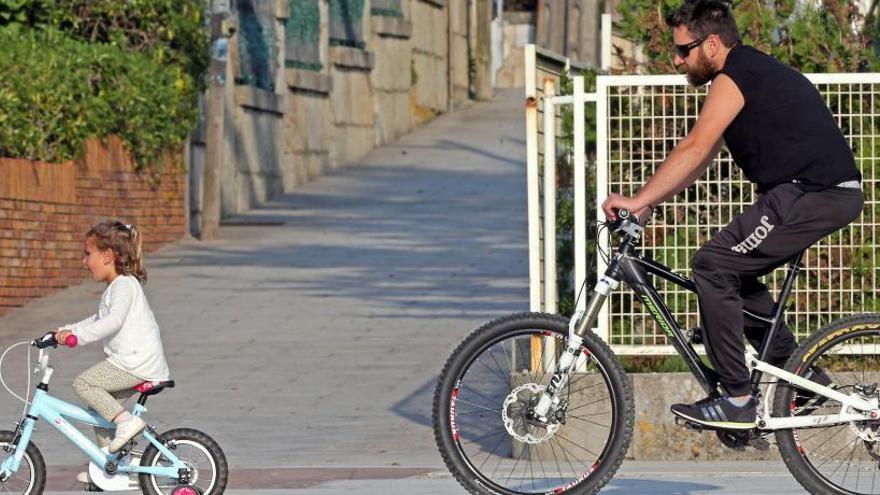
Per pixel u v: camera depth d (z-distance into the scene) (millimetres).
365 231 73375
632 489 27750
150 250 66812
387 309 53094
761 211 23078
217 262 63938
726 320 23234
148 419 37875
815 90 23422
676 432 31578
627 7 37312
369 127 104562
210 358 45625
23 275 55219
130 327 25625
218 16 71125
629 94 32531
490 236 71562
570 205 34469
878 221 32156
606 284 23719
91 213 61375
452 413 24031
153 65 65812
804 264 32281
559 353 23875
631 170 32531
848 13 35719
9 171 54500
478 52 128375
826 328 23938
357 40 103000
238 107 81875
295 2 91875
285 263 63719
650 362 33094
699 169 23688
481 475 24062
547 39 121000
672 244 32156
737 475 29531
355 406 39250
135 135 64750
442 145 107062
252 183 83000
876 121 32125
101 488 25656
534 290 33375
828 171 22953
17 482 25609
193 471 25766
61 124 59062
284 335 48812
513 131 113250
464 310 52750
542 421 23719
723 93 22859
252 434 36156
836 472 24109
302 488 28953
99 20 67062
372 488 28781
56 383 42750
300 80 90625
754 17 35781
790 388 23922
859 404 23812
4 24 64812
